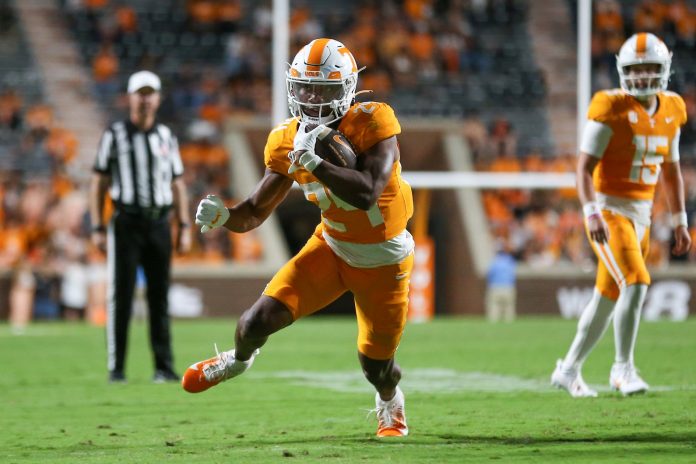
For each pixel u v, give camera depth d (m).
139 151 25.88
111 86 71.19
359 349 15.84
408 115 64.12
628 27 59.19
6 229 62.50
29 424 18.91
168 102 68.81
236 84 69.31
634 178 21.14
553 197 66.81
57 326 55.72
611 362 30.09
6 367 31.92
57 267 60.47
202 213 14.98
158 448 15.54
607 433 16.33
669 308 62.00
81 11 72.69
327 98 14.64
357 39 64.69
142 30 71.25
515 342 40.31
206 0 70.56
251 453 14.78
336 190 14.08
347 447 15.22
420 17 65.12
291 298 15.24
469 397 22.00
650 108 21.19
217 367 15.74
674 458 13.81
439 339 42.12
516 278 63.12
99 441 16.48
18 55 71.75
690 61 60.75
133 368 31.28
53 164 67.44
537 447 14.96
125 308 26.58
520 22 63.59
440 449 14.88
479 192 65.94
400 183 15.15
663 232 63.78
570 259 65.62
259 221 15.50
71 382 27.11
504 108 63.44
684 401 20.64
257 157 68.50
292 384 25.77
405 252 15.29
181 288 61.00
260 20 70.06
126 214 26.03
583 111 50.41
